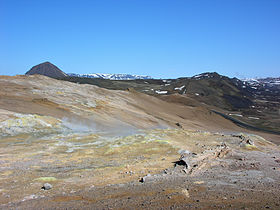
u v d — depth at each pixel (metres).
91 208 8.84
